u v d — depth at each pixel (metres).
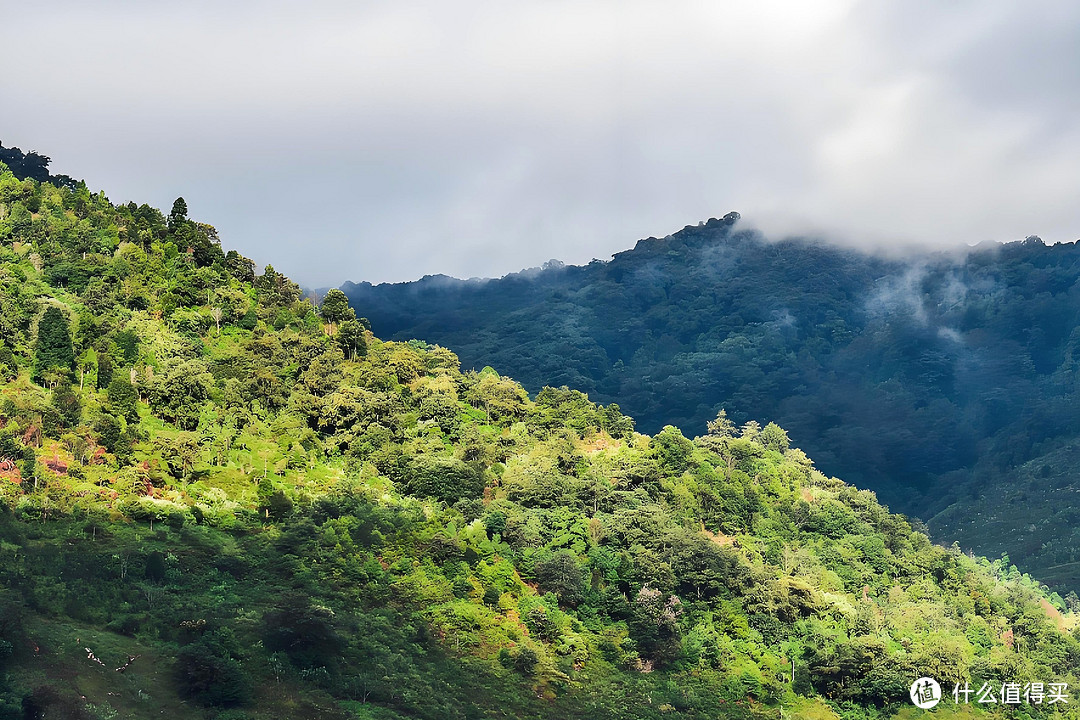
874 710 152.38
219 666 113.75
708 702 142.75
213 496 152.25
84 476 145.25
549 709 131.50
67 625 116.94
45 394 157.25
